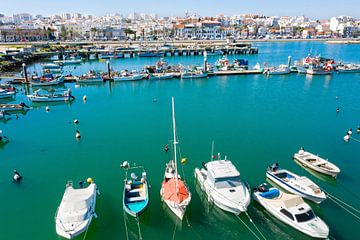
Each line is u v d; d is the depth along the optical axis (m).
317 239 23.98
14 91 72.12
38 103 67.38
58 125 52.19
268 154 39.62
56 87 84.19
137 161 37.75
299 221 24.66
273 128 49.97
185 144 43.19
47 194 30.62
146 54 158.75
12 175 34.47
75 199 25.59
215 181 27.84
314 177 33.84
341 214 27.36
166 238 24.69
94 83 88.94
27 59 128.25
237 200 26.58
